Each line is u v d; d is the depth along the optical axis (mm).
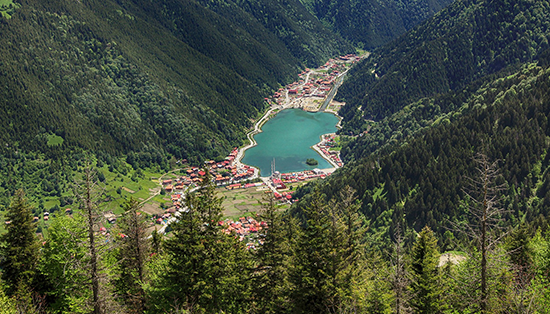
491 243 51594
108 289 65062
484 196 51375
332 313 65000
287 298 71438
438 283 69500
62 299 76312
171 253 72188
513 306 52062
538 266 72188
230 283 73188
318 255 66312
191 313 62344
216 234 72062
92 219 57312
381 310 65000
